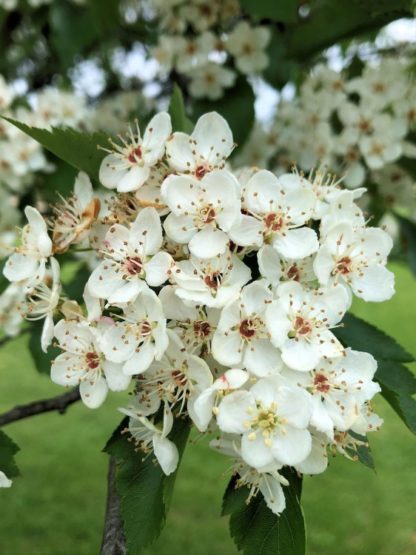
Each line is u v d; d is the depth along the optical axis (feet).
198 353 0.32
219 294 0.30
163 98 0.83
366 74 0.59
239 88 0.62
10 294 0.59
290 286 0.31
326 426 0.29
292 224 0.32
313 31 0.59
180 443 0.31
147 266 0.32
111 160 0.36
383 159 0.57
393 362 0.37
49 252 0.35
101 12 0.74
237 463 0.32
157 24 0.75
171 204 0.32
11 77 0.94
